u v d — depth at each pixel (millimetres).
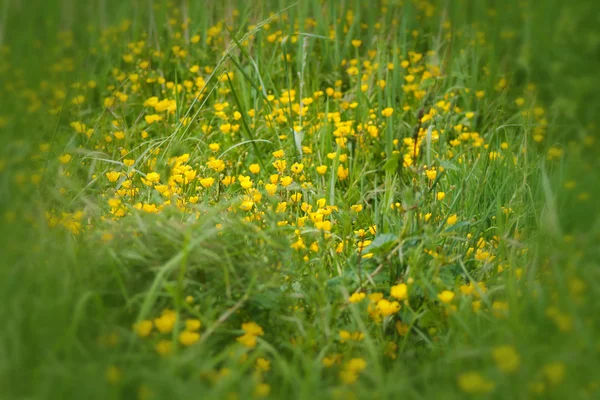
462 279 3158
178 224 2756
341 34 6848
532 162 3982
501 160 4207
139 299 2588
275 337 2686
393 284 2920
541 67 5781
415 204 2986
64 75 6238
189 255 2641
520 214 3592
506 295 2730
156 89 6074
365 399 2113
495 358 2094
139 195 3680
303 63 5098
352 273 2902
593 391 2004
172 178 3578
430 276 2869
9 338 2146
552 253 2793
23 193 2895
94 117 5523
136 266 2680
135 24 6984
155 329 2533
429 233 2787
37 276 2389
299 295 2715
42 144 4023
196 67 6008
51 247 2578
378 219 3535
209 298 2580
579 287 2389
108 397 1991
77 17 7465
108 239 2701
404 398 2168
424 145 4504
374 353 2273
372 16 6809
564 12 5875
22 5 7098
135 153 4535
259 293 2693
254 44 6070
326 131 4754
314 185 4320
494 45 6215
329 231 3375
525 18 6297
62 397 1976
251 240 2885
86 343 2270
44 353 2137
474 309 2717
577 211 2936
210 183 3484
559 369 2000
